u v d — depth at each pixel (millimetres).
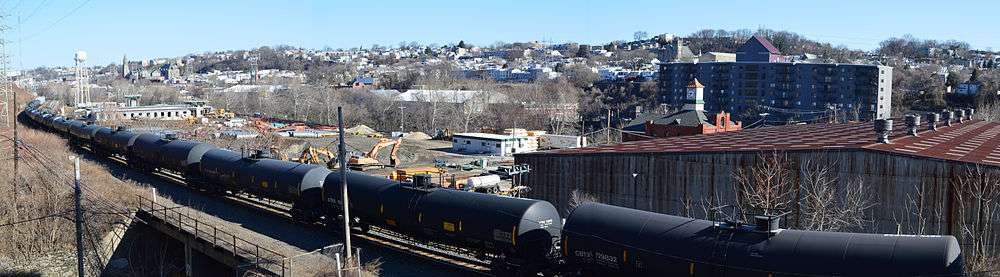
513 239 25516
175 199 45281
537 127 136500
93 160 66000
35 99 165000
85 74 181500
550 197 48594
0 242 41812
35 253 41625
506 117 135000
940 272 17406
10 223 42219
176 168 50344
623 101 174250
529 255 25781
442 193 29172
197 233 34469
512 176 54344
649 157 43250
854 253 18500
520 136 91938
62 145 73375
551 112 141625
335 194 33938
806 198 36656
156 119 117875
